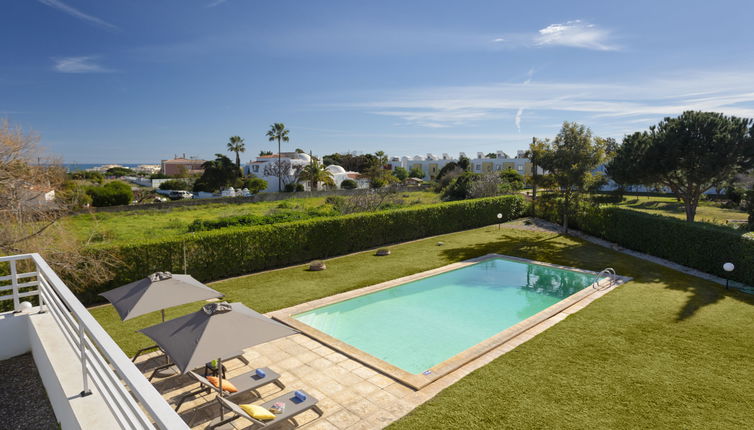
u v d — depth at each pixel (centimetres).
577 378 773
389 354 988
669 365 820
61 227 1283
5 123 1216
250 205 4675
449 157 10494
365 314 1250
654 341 937
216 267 1513
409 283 1519
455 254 1953
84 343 425
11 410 533
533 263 1783
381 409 682
